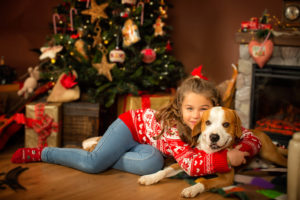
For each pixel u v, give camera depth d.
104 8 2.55
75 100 2.54
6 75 2.97
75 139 2.46
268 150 1.80
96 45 2.65
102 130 2.53
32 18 3.47
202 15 3.67
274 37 2.63
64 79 2.50
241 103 2.89
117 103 2.78
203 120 1.55
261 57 2.63
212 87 1.68
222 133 1.47
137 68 2.76
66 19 2.82
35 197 1.46
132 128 1.82
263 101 2.88
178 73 3.10
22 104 2.75
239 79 2.87
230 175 1.58
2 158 2.09
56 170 1.84
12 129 2.44
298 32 2.56
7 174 1.73
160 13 2.97
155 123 1.77
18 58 3.44
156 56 2.96
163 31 3.00
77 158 1.79
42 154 1.94
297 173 1.31
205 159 1.53
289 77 2.65
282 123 2.69
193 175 1.59
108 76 2.52
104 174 1.80
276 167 1.91
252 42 2.67
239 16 3.39
